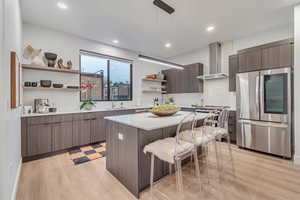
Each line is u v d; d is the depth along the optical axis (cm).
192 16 280
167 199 164
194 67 466
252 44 365
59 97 343
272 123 280
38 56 306
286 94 264
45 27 322
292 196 167
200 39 395
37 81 313
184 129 244
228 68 404
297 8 244
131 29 333
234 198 165
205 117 214
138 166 171
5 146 126
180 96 550
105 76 442
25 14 269
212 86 456
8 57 149
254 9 259
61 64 331
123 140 194
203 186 188
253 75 304
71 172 225
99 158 277
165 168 214
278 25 319
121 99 475
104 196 170
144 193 176
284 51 270
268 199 162
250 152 303
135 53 505
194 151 172
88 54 396
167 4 242
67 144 309
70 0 230
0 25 119
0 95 120
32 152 265
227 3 240
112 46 442
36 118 270
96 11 261
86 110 360
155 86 570
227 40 404
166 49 480
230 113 361
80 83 385
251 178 205
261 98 293
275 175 212
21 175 215
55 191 178
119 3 239
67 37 354
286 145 264
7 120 140
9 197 143
